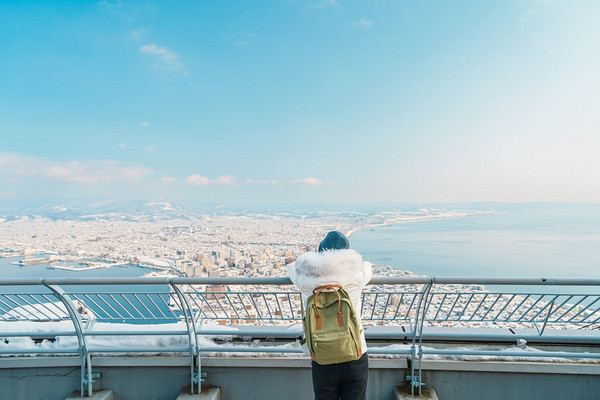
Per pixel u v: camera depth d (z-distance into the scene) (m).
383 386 2.49
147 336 2.66
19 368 2.56
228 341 2.74
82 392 2.48
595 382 2.38
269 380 2.54
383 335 2.59
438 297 2.87
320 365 1.86
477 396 2.43
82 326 2.57
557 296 2.24
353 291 1.89
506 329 2.73
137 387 2.57
